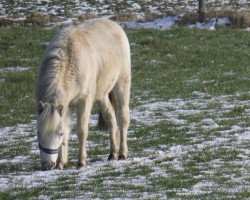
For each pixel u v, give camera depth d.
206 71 82.31
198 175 38.62
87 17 121.56
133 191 35.53
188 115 60.06
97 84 42.66
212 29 108.81
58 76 38.81
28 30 109.38
